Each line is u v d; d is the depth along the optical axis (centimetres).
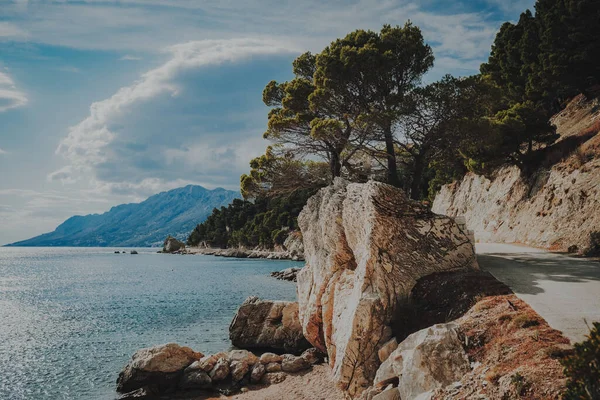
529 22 5797
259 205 18812
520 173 4509
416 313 1526
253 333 2812
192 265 12062
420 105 2931
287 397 1842
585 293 1431
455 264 1748
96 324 3688
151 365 2078
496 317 1189
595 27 4119
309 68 3791
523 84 5381
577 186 3216
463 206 5934
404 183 3684
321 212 2509
